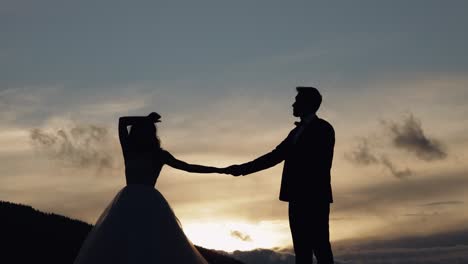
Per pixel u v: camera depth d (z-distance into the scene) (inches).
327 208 343.6
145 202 348.2
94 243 338.6
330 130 352.2
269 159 371.2
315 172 343.0
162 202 354.9
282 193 351.6
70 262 585.9
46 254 591.8
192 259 346.9
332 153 351.3
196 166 370.3
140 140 357.4
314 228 341.1
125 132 361.7
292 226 345.4
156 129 364.2
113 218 343.6
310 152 344.8
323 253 338.3
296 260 343.3
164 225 346.3
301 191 342.3
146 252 335.0
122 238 337.1
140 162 356.5
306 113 356.8
